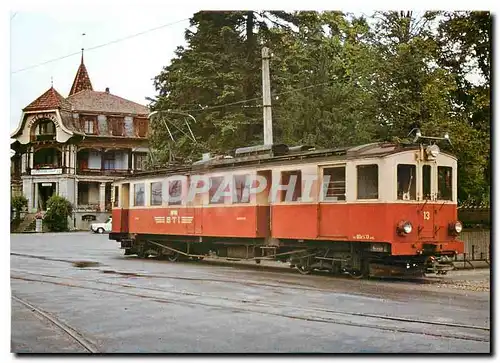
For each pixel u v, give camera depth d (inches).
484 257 919.0
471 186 882.1
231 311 498.6
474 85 847.1
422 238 685.9
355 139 908.0
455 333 412.8
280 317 470.6
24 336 420.5
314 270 820.0
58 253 1205.1
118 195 1160.2
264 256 858.1
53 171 2306.8
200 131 1315.2
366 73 937.5
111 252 1240.8
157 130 1405.0
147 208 1070.4
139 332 427.8
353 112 951.0
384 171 673.0
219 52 1288.1
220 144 1244.5
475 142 827.4
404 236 671.8
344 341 393.7
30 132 2309.3
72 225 2262.6
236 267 897.5
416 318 462.0
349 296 572.1
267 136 980.6
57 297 593.0
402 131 877.2
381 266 699.4
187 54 1305.4
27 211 2283.5
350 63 1103.6
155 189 1053.8
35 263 970.1
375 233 677.9
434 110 847.7
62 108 2292.1
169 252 1040.8
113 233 1163.3
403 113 876.0
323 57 1031.0
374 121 911.7
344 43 1151.0
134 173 1127.0
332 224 727.7
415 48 863.7
